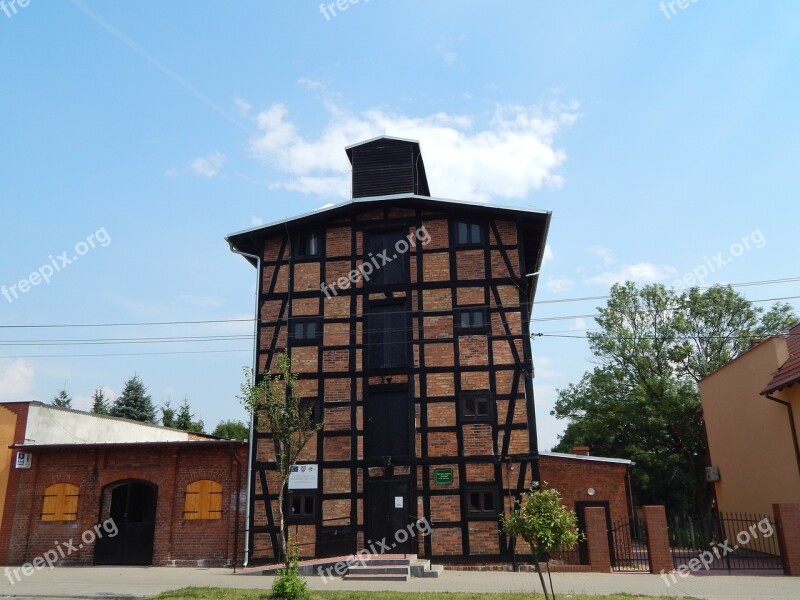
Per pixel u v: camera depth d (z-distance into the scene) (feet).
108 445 65.21
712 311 111.45
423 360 62.59
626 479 71.67
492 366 61.57
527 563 56.24
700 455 111.34
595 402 116.98
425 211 66.90
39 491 65.98
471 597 39.65
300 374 64.03
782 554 51.34
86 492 65.16
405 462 60.18
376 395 62.75
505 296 63.46
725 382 75.56
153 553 62.49
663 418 107.55
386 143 72.38
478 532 57.72
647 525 53.78
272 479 61.72
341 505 60.08
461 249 65.21
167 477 64.03
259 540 60.49
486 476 58.95
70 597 43.29
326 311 65.62
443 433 60.39
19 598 43.34
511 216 65.51
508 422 59.93
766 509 65.31
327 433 61.98
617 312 116.47
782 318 109.29
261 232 68.44
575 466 63.05
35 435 68.95
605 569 53.42
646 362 110.42
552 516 35.76
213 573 55.83
